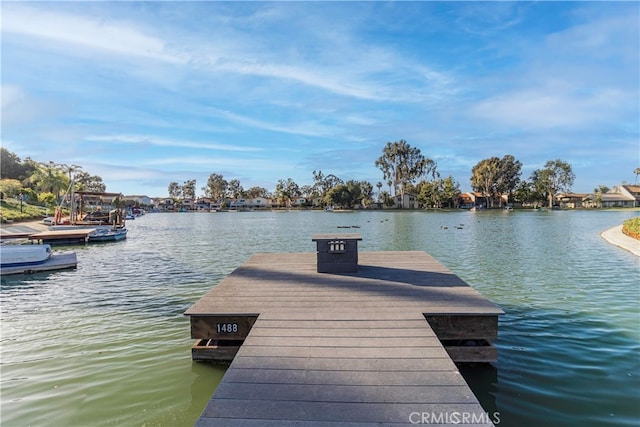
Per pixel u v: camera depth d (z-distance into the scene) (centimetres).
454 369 375
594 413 427
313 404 317
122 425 420
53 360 596
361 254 1041
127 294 1038
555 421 413
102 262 1636
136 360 592
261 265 901
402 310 550
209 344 584
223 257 1781
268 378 359
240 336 554
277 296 630
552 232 2811
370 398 326
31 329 745
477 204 9156
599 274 1230
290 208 11550
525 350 602
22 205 4438
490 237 2488
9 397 483
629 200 8488
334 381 353
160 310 877
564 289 1025
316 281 730
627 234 2317
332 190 9644
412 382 351
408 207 9512
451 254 1720
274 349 423
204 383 513
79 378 533
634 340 642
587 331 688
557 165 8294
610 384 492
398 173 9650
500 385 490
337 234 838
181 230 3738
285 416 302
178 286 1138
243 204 12400
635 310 819
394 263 902
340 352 414
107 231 2750
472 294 627
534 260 1534
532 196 8750
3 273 1321
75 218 3659
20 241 2353
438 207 8856
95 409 453
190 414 441
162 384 512
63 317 823
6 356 614
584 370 531
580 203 8556
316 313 541
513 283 1107
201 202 12675
